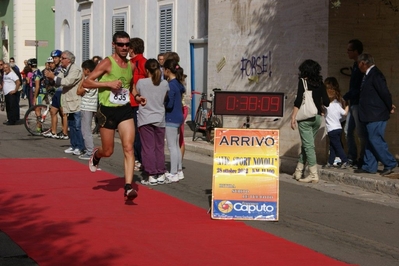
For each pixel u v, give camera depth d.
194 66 19.81
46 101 18.70
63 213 8.71
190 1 19.98
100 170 12.19
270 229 8.23
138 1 22.94
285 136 13.77
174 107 11.04
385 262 7.00
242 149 8.66
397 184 10.50
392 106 11.41
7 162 13.07
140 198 9.78
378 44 12.82
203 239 7.62
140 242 7.40
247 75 15.16
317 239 7.85
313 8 12.88
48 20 39.66
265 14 14.46
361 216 9.12
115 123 9.23
